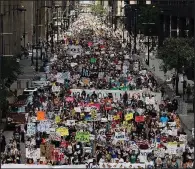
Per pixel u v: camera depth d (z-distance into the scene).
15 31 155.00
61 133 58.78
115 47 177.25
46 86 93.06
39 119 64.19
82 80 98.00
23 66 132.88
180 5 143.12
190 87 87.62
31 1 196.50
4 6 137.12
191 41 97.06
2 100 70.12
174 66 95.25
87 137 57.69
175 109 78.19
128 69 115.38
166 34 168.25
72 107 74.19
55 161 52.34
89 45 177.12
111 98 82.06
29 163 50.72
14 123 68.50
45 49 160.50
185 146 54.16
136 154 53.06
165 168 50.94
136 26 187.12
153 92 87.38
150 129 62.28
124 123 64.94
